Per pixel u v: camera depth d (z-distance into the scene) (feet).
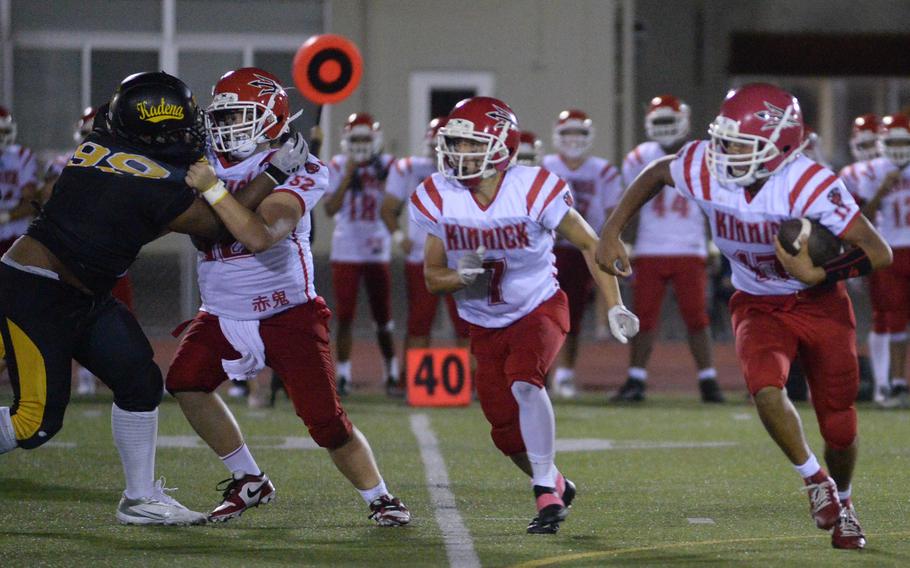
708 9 161.79
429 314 85.25
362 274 88.94
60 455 60.49
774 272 40.57
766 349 40.19
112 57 139.95
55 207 40.24
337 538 41.63
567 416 77.61
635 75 160.25
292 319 42.34
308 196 41.19
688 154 40.93
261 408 80.48
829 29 167.32
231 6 139.74
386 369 90.12
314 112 136.05
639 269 85.61
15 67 139.13
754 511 46.98
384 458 60.49
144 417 43.01
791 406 39.73
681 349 123.03
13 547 40.01
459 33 137.49
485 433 69.67
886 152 82.79
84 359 42.06
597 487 52.44
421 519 45.11
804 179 39.19
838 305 40.83
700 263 85.05
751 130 38.55
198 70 140.26
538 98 138.21
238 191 41.22
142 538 41.47
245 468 44.57
